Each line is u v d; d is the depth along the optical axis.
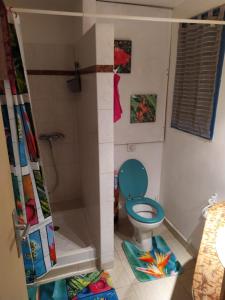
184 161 2.15
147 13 2.08
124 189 2.41
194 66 1.87
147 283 1.84
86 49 1.72
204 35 1.72
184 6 1.96
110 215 1.82
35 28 2.13
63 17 2.18
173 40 2.15
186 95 2.02
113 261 1.97
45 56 2.20
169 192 2.47
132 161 2.45
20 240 0.94
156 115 2.38
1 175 0.79
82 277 1.89
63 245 2.01
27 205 1.46
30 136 1.38
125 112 2.29
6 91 1.24
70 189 2.65
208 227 1.54
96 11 1.97
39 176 1.46
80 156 2.46
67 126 2.44
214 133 1.75
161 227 2.55
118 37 2.07
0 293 0.69
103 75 1.49
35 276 1.62
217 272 1.36
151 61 2.21
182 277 1.90
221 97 1.65
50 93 2.30
